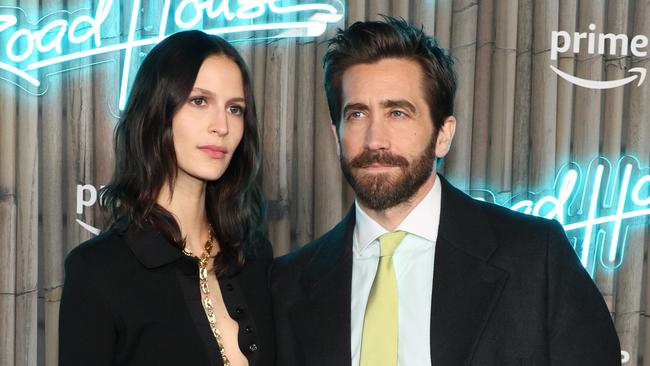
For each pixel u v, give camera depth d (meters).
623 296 2.87
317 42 2.86
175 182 1.82
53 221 2.83
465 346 1.68
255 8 2.81
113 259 1.74
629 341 2.86
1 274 2.81
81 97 2.81
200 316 1.77
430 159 1.78
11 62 2.80
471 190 2.89
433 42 1.86
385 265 1.79
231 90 1.81
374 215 1.83
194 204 1.88
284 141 2.86
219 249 1.93
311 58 2.86
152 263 1.75
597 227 2.88
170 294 1.76
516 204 2.87
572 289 1.71
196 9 2.78
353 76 1.79
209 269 1.88
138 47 2.80
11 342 2.82
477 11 2.87
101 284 1.70
